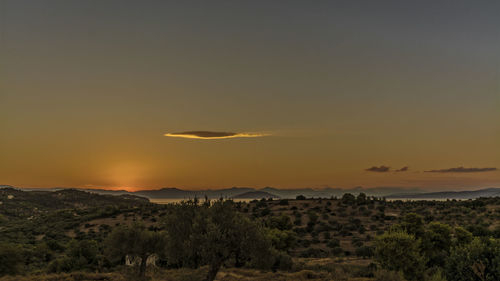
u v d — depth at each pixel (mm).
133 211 143750
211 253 24859
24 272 43719
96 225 119500
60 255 65875
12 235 99125
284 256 47969
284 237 75062
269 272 40500
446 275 26312
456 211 128750
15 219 147750
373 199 165125
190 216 28469
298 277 36156
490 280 23047
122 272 37188
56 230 112062
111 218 131125
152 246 35719
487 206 136000
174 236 28266
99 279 32844
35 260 59594
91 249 51969
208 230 25578
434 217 119500
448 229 59094
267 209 137500
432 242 57812
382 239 37969
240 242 25609
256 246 25719
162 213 136375
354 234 102000
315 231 107438
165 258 36875
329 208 143000
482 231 78875
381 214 127000
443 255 54344
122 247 34812
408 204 157500
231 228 26125
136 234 35469
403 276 34688
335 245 87188
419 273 36219
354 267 50156
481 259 24594
